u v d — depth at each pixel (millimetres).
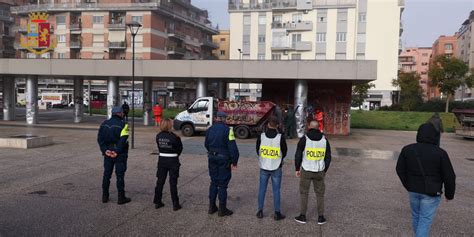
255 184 8992
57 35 66125
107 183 7168
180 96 73938
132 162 11664
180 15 70188
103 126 7051
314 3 59719
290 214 6707
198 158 12672
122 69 22953
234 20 63844
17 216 6227
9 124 25625
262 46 62969
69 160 11688
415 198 4777
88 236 5410
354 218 6586
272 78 20969
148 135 20109
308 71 20266
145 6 62312
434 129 4770
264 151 6363
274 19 62688
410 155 4781
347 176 10484
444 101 46688
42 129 22453
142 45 62688
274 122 6398
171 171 6770
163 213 6590
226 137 6465
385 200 7898
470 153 16859
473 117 23641
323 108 24500
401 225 6273
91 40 64375
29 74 24562
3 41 77375
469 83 42969
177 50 69000
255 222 6223
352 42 58656
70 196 7512
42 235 5402
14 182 8625
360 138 22219
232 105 20109
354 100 50344
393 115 38188
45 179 8977
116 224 5957
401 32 66250
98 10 63875
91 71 23328
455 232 6023
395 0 57281
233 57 64125
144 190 8148
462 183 10102
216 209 6754
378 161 13375
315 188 6273
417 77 50562
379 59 58188
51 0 69500
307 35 60438
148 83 28000
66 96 65125
